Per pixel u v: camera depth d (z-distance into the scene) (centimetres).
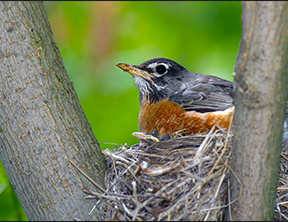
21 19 684
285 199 769
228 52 1376
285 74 548
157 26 1413
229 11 1357
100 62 1417
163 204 670
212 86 981
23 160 685
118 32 1455
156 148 807
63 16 1441
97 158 747
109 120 1345
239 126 593
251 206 627
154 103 1019
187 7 1390
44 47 706
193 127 898
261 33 526
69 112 720
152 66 1041
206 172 700
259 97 555
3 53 677
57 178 685
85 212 683
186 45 1397
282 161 810
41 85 693
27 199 687
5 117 684
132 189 706
